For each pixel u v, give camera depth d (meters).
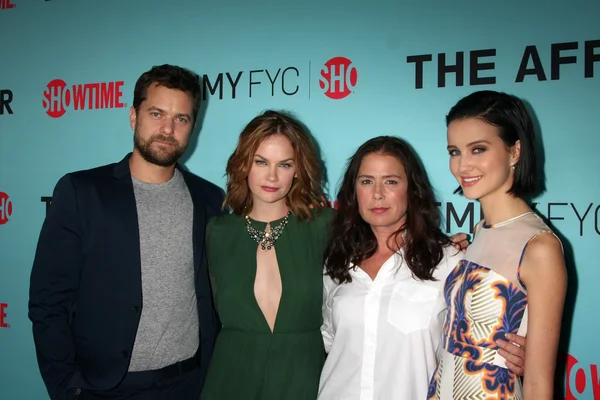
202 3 2.48
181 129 1.80
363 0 2.26
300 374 1.70
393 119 2.23
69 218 1.75
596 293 2.01
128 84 2.59
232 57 2.45
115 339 1.72
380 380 1.56
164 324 1.76
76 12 2.67
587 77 2.00
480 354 1.31
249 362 1.71
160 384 1.76
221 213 2.01
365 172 1.63
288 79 2.37
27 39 2.75
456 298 1.41
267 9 2.39
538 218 1.34
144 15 2.57
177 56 2.52
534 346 1.22
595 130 2.00
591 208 2.01
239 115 2.44
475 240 1.45
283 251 1.78
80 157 2.68
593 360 2.03
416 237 1.63
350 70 2.28
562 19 2.02
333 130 2.31
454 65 2.15
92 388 1.71
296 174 1.84
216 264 1.85
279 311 1.72
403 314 1.57
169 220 1.82
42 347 1.73
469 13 2.13
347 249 1.71
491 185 1.34
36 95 2.74
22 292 2.77
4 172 2.79
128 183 1.82
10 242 2.79
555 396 2.07
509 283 1.29
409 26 2.20
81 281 1.77
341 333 1.64
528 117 1.37
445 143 2.17
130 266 1.74
